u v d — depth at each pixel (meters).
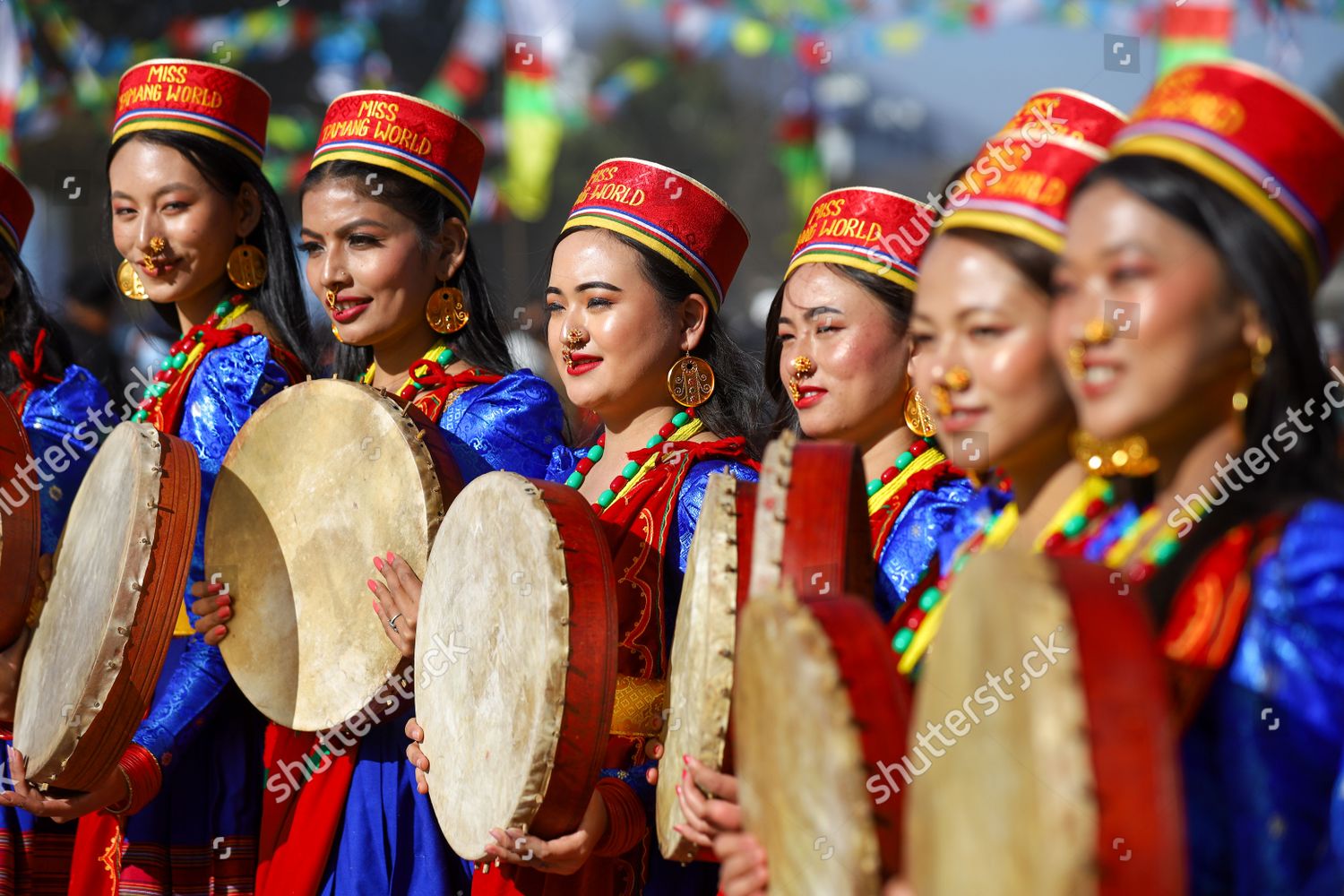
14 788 4.32
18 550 4.54
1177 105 2.34
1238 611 2.18
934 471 3.68
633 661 3.79
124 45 12.75
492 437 4.52
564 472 4.56
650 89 22.86
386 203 4.71
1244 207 2.24
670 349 4.24
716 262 4.33
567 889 3.73
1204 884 2.17
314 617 4.25
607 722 3.34
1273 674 2.12
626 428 4.34
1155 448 2.46
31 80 12.18
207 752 4.71
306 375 5.27
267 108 5.48
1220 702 2.18
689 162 23.19
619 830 3.52
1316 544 2.14
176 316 5.56
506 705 3.46
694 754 3.01
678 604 3.76
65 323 8.32
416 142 4.76
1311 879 2.06
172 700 4.53
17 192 5.69
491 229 14.07
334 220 4.72
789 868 2.47
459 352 4.89
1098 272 2.32
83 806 4.25
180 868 4.65
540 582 3.36
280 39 12.84
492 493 3.64
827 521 2.86
